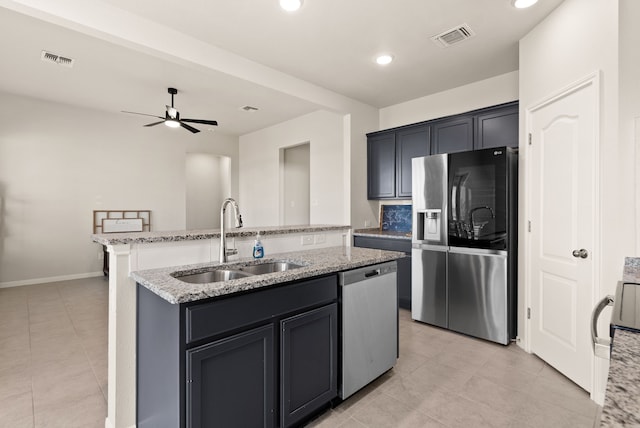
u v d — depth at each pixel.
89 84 4.04
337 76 3.52
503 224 2.74
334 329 1.88
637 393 0.51
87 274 5.23
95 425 1.77
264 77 3.24
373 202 4.59
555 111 2.31
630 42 1.79
